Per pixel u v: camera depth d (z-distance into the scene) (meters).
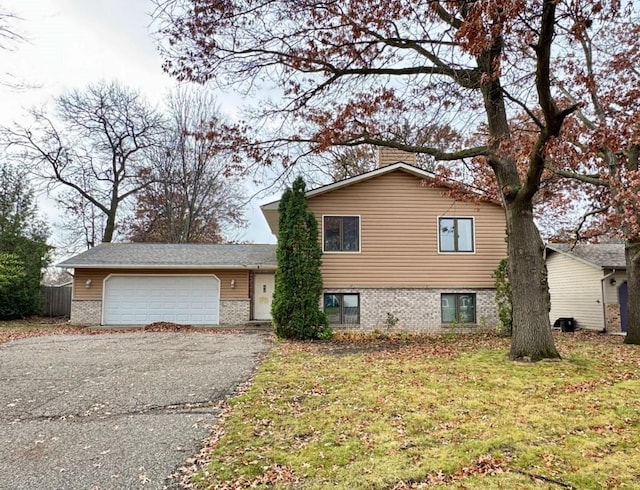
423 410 5.77
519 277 9.10
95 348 11.00
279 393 6.73
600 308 17.23
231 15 7.83
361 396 6.48
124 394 6.70
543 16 6.14
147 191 29.62
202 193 29.69
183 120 28.64
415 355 9.99
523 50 7.30
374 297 14.50
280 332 13.28
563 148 8.54
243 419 5.55
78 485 3.84
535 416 5.42
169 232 29.67
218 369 8.45
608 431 4.89
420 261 14.71
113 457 4.43
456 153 9.69
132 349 10.87
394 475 3.89
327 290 14.41
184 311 18.38
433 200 14.90
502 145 8.50
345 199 14.70
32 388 7.04
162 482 3.90
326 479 3.87
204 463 4.28
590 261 17.59
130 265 17.98
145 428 5.26
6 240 20.55
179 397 6.55
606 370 7.94
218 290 18.52
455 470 3.97
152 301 18.36
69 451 4.58
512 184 9.29
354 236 14.66
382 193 14.80
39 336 13.60
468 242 14.95
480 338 13.41
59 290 22.53
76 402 6.30
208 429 5.22
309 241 13.77
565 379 7.23
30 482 3.89
